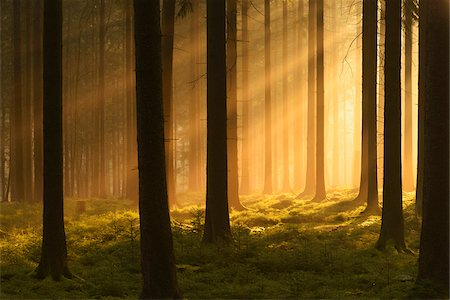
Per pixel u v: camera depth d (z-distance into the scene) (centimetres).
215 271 1762
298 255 1834
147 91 1403
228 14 3047
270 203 3491
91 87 5644
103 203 3575
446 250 1473
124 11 4131
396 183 2027
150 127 1404
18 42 3997
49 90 1681
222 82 2125
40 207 3316
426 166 1494
